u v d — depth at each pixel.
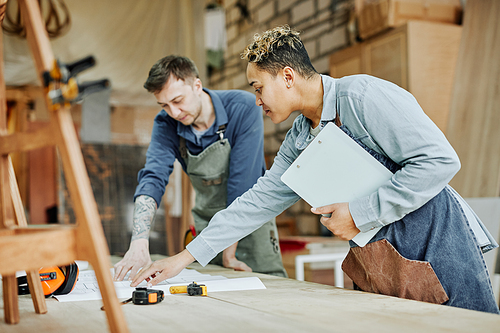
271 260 1.94
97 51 5.45
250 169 1.75
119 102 6.01
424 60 2.99
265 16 5.40
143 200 1.64
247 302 1.00
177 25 5.82
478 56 2.85
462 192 2.82
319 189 1.18
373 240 1.17
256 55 1.17
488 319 0.81
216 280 1.31
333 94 1.19
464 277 1.10
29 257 0.65
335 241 3.31
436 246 1.11
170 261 1.27
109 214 5.71
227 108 1.81
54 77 0.64
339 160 1.15
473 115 2.81
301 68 1.19
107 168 5.85
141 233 1.55
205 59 5.99
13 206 0.92
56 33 5.23
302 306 0.95
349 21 3.85
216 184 1.88
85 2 5.36
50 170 6.30
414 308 0.91
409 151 1.05
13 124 6.37
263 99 1.21
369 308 0.92
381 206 1.07
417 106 1.08
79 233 0.69
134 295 0.99
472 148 2.79
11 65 5.16
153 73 1.58
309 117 1.29
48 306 1.00
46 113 6.14
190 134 1.81
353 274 1.28
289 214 4.77
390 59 3.13
